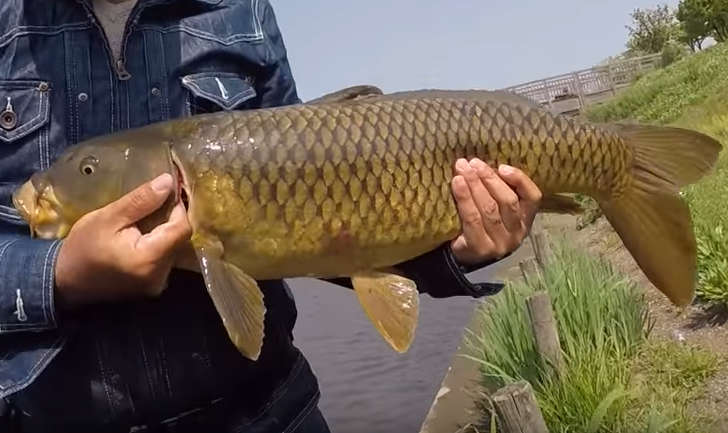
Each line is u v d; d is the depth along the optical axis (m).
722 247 2.35
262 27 0.75
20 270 0.60
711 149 0.80
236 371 0.68
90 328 0.65
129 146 0.65
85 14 0.68
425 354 2.90
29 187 0.64
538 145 0.75
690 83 7.59
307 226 0.68
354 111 0.70
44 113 0.67
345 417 2.47
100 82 0.68
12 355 0.63
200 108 0.71
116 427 0.66
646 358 2.01
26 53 0.67
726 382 1.80
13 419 0.67
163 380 0.66
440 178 0.71
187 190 0.65
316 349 3.28
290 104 0.77
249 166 0.66
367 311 0.70
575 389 1.74
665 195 0.80
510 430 1.35
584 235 4.21
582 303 2.13
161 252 0.59
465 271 0.74
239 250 0.66
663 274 0.81
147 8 0.69
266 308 0.71
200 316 0.67
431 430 2.09
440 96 0.74
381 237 0.70
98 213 0.59
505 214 0.71
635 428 1.63
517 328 2.01
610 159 0.79
